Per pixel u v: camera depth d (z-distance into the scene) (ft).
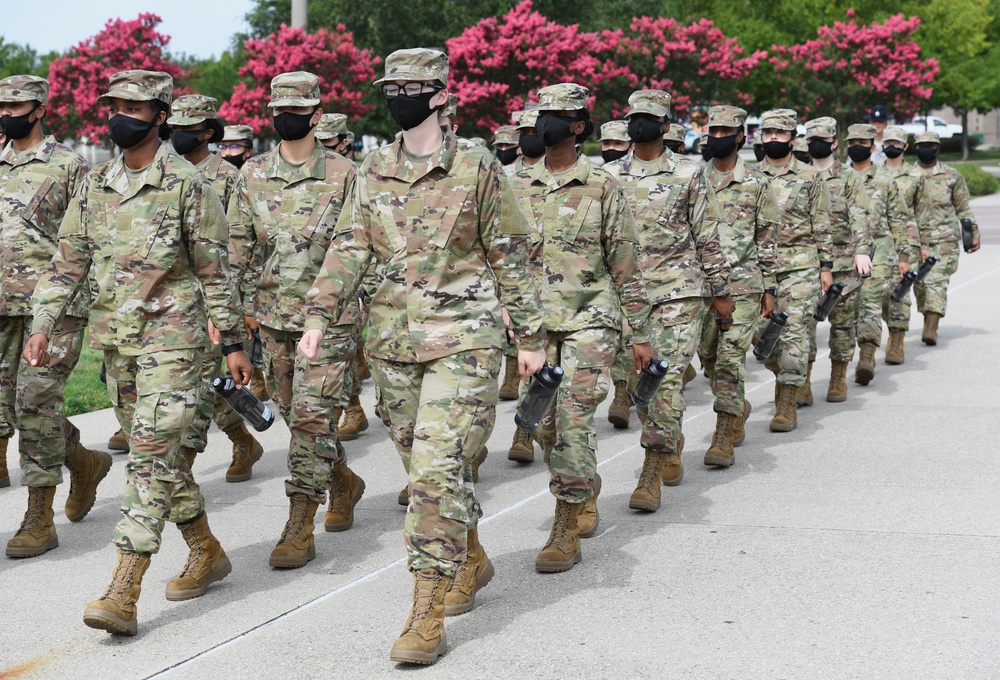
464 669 15.52
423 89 15.94
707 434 30.35
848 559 19.70
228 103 82.33
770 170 30.96
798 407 33.53
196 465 28.55
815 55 112.88
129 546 17.04
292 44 82.74
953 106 194.70
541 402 16.42
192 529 18.95
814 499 23.62
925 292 43.57
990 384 35.73
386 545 21.63
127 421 19.02
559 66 76.43
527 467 27.68
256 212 21.88
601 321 19.84
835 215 33.60
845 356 33.86
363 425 31.63
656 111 22.90
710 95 99.09
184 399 17.93
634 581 18.93
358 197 16.56
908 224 42.16
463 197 15.96
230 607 18.34
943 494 23.66
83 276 19.17
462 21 111.96
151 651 16.61
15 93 22.03
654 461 23.30
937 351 42.14
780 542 20.79
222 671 15.78
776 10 138.82
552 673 15.33
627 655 15.84
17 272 22.00
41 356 18.76
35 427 21.43
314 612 17.99
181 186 18.01
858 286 33.73
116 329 18.25
